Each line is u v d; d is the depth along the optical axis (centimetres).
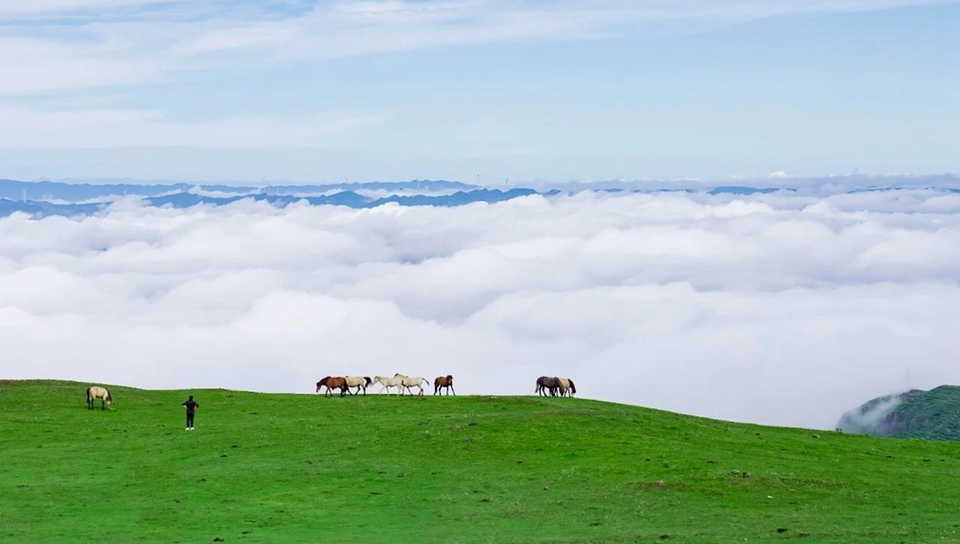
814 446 6481
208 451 6081
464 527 4247
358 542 4012
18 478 5353
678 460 5578
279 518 4466
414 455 5816
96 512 4588
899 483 5228
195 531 4244
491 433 6297
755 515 4394
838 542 3847
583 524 4259
